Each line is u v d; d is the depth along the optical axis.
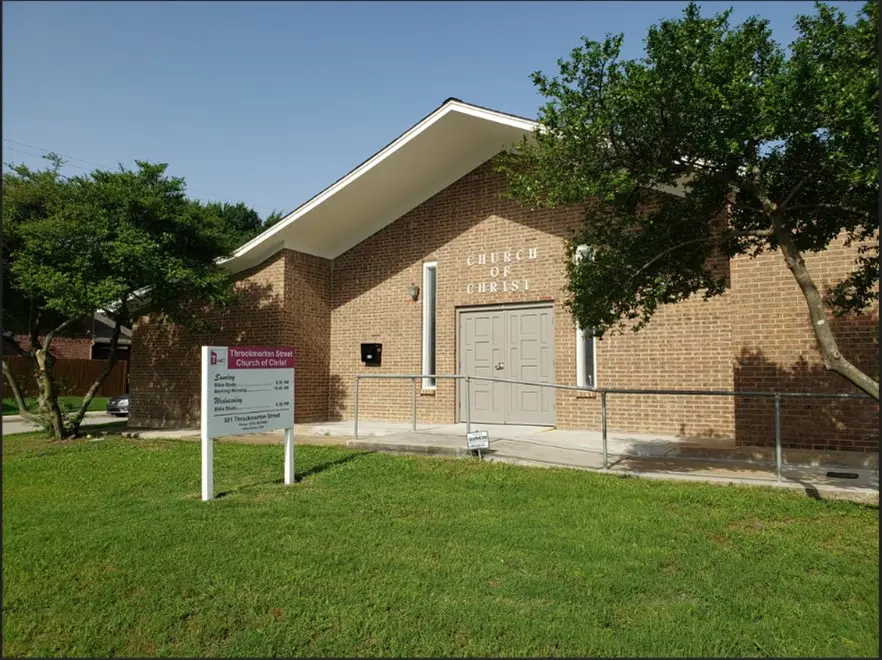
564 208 12.43
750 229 7.58
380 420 14.30
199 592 4.66
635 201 7.50
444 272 13.78
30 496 7.56
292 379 8.14
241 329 14.57
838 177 5.95
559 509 6.64
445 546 5.54
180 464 9.34
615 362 11.64
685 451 9.31
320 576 4.90
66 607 4.48
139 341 16.42
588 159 6.91
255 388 7.70
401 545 5.57
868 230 6.70
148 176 12.55
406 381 14.07
